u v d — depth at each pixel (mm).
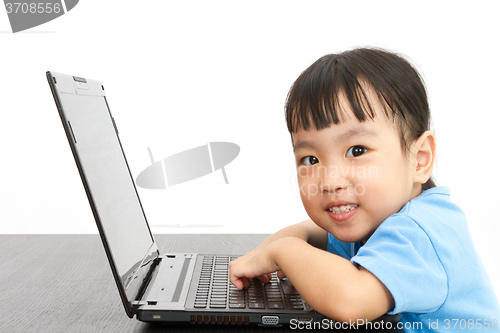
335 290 527
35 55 2188
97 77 2219
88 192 554
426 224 600
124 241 637
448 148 1980
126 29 2213
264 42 2213
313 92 621
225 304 599
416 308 547
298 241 648
